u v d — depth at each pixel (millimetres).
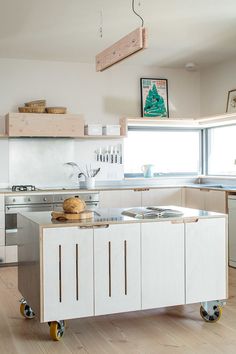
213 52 6426
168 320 3762
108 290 3398
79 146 6949
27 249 3609
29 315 3812
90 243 3342
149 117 7031
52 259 3248
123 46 3855
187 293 3619
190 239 3625
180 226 3592
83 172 6973
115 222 3406
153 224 3512
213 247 3697
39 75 6773
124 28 5254
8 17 4855
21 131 6203
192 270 3633
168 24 5121
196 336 3396
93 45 5977
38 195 6109
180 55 6578
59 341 3314
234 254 5766
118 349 3160
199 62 7031
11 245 6016
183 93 7543
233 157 7098
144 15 4812
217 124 7148
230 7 4613
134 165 7387
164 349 3156
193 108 7605
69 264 3291
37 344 3258
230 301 4273
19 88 6676
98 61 4477
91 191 6371
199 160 7738
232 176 7043
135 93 7277
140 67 7301
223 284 3727
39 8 4590
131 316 3873
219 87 7141
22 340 3338
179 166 7645
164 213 3738
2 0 4359
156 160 7512
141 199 6664
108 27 5215
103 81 7109
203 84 7543
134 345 3230
